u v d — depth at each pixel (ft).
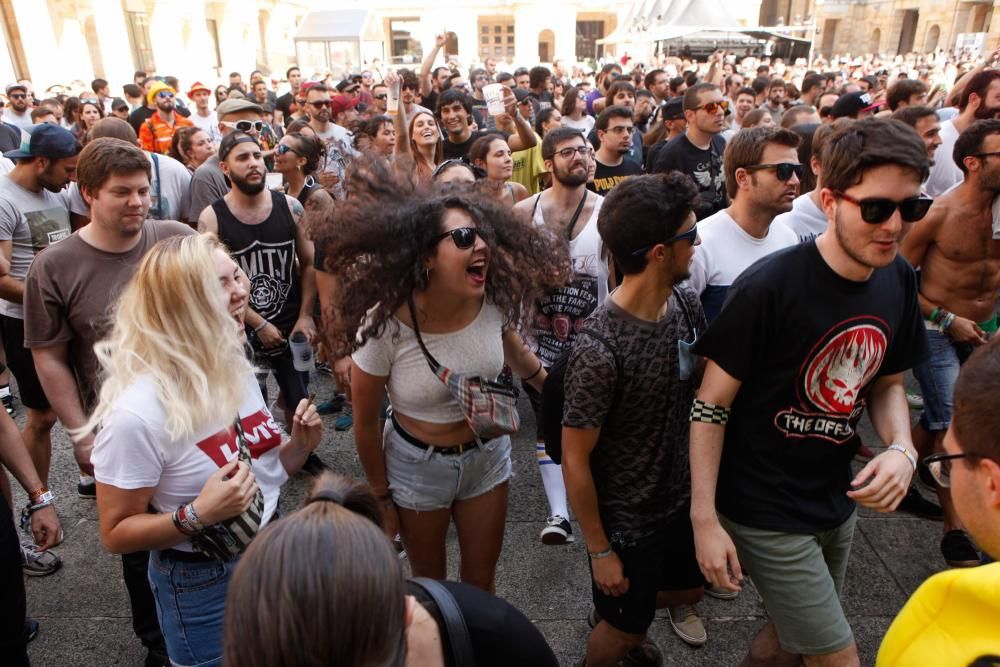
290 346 11.39
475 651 3.39
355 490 3.43
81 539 10.18
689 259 5.46
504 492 6.99
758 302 5.19
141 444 4.85
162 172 14.43
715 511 5.56
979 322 9.59
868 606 8.56
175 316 5.03
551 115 21.04
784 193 8.43
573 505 5.89
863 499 5.24
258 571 2.48
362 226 5.59
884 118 4.89
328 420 13.91
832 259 5.16
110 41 74.33
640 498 5.95
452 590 3.59
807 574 5.50
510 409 6.42
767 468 5.56
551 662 3.65
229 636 2.48
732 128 24.18
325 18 70.38
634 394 5.62
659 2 73.51
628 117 14.62
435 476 6.53
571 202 10.37
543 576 9.29
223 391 5.27
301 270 11.64
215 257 5.48
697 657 7.86
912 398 13.56
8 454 6.77
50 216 11.19
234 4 106.93
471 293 5.75
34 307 7.69
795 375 5.30
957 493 2.90
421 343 6.07
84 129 29.60
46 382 7.70
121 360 5.01
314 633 2.35
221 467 5.23
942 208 9.28
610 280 10.26
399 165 6.11
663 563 6.36
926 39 151.53
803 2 175.73
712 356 5.43
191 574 5.29
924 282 9.71
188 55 94.89
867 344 5.28
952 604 2.74
